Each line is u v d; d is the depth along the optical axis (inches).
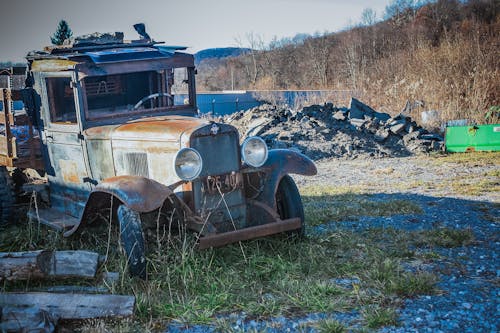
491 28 1663.4
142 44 297.6
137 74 282.0
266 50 2196.1
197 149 221.0
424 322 167.3
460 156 534.3
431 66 877.2
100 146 253.3
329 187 413.1
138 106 277.0
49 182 296.2
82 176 269.3
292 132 615.5
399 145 593.9
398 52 1464.1
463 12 2070.6
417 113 766.5
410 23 2092.8
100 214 227.3
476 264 217.3
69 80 268.2
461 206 323.6
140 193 201.2
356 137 610.2
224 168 229.1
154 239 225.1
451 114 698.8
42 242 259.1
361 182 432.8
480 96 721.6
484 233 262.8
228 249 230.4
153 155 231.1
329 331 162.4
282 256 227.6
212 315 179.8
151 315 178.4
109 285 192.4
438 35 1849.2
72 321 172.2
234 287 197.6
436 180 423.5
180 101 286.8
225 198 231.0
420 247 244.7
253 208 240.7
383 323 167.3
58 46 283.7
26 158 289.4
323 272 211.6
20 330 159.5
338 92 1007.0
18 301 172.1
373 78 1183.6
